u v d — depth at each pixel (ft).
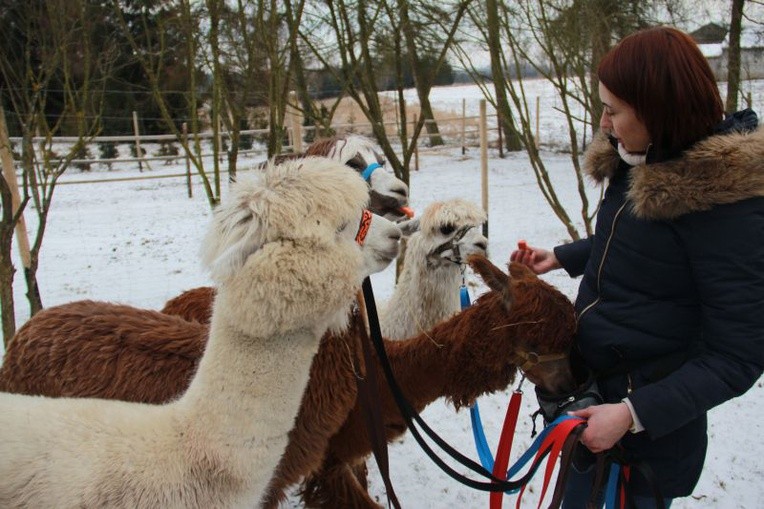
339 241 6.46
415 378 9.36
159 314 10.55
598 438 5.88
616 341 6.52
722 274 5.62
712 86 5.81
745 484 12.64
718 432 14.57
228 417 6.45
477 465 7.70
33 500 6.00
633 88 5.83
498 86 19.15
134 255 29.55
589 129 68.39
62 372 9.62
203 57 15.58
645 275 6.27
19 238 17.46
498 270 8.41
